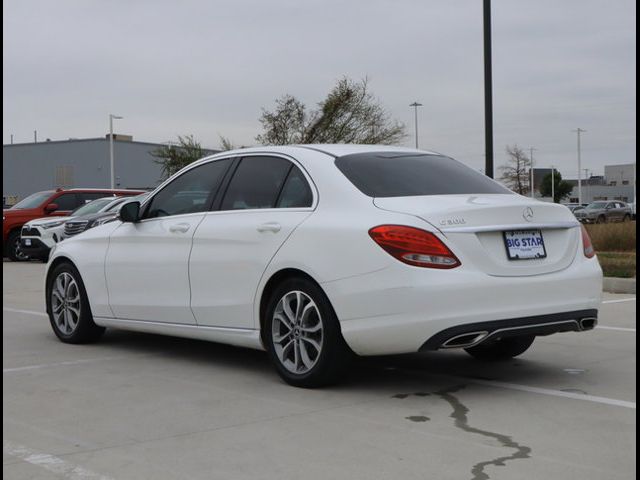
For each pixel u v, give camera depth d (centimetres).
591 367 652
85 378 623
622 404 532
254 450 439
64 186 6638
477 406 529
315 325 573
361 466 411
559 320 556
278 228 589
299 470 406
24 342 788
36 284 1402
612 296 1142
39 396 566
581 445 445
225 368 656
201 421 498
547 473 400
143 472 407
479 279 523
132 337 813
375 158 616
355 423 490
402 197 561
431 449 438
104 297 737
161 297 683
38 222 1952
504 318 530
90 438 466
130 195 2278
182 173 708
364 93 3278
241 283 612
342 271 543
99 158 6481
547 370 641
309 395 561
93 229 776
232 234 622
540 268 556
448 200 554
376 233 532
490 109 1496
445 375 623
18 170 6856
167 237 677
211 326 643
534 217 560
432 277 517
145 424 493
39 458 430
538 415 507
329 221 562
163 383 604
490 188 625
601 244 1978
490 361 681
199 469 410
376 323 530
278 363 593
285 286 584
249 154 658
